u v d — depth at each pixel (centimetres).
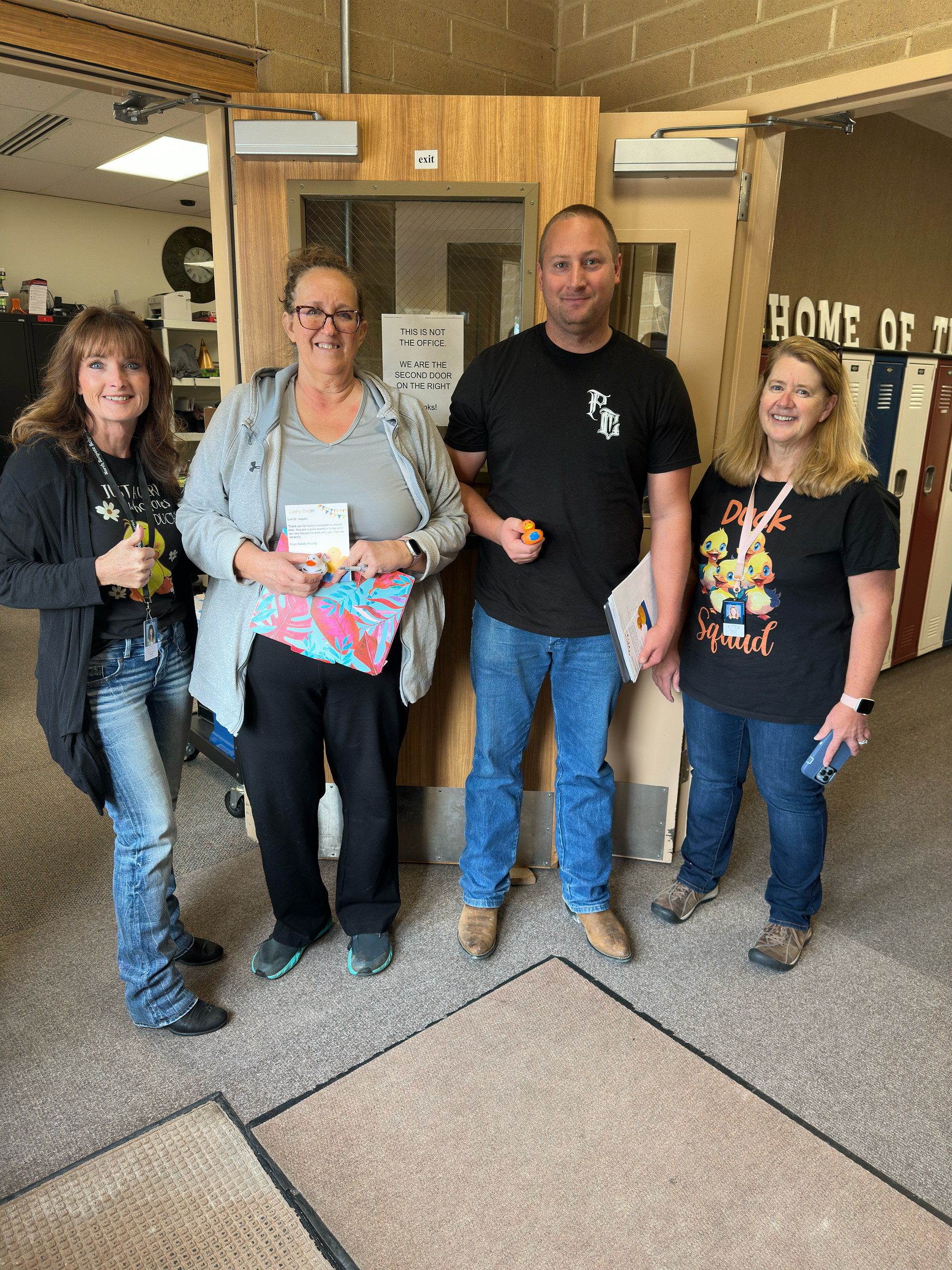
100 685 152
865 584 167
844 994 189
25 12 171
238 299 214
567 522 178
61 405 147
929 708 379
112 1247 128
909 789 297
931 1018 182
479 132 197
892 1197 139
